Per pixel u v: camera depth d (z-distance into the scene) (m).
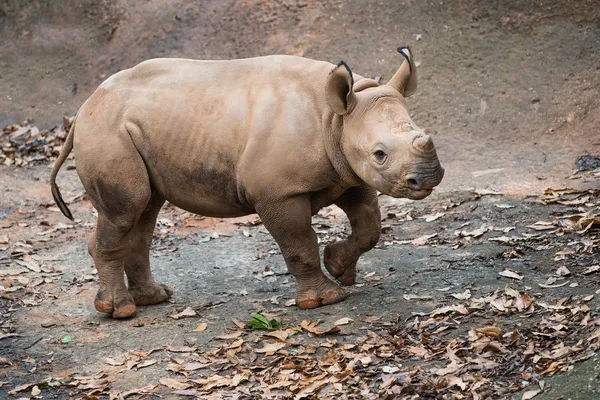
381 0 23.27
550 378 9.25
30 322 13.00
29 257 16.03
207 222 17.53
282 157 11.53
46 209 18.91
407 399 9.39
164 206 18.70
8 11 26.72
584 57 20.38
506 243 14.27
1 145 22.58
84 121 12.44
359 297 12.57
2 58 25.91
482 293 12.09
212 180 12.11
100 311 12.87
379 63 22.08
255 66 12.13
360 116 11.03
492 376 9.63
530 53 20.91
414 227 15.91
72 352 11.80
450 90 20.92
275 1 24.30
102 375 10.99
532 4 21.64
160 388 10.52
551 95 19.92
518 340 10.33
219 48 24.05
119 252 12.75
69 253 16.34
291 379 10.33
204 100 12.05
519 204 16.22
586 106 19.42
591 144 18.48
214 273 14.59
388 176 10.64
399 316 11.70
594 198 15.99
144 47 24.84
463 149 19.39
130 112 12.20
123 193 12.28
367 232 12.51
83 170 12.44
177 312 12.91
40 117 24.00
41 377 11.13
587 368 9.11
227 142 11.84
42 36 26.09
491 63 21.06
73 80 24.95
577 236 14.05
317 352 10.98
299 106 11.60
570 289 11.69
